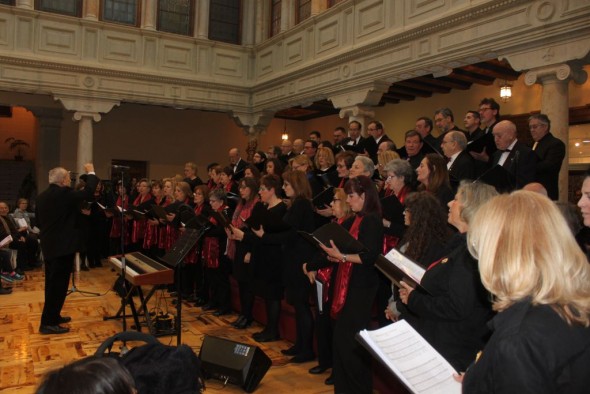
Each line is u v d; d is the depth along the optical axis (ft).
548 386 3.42
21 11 31.83
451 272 6.63
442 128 16.25
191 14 38.04
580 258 3.75
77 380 3.09
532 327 3.56
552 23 16.79
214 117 47.75
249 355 11.34
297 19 34.42
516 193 4.09
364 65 26.18
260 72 38.09
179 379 5.32
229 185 21.13
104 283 23.98
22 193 41.63
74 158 41.75
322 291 11.80
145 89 35.53
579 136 26.35
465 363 6.63
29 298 20.77
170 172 45.91
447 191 10.57
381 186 14.88
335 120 45.55
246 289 16.24
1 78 31.30
